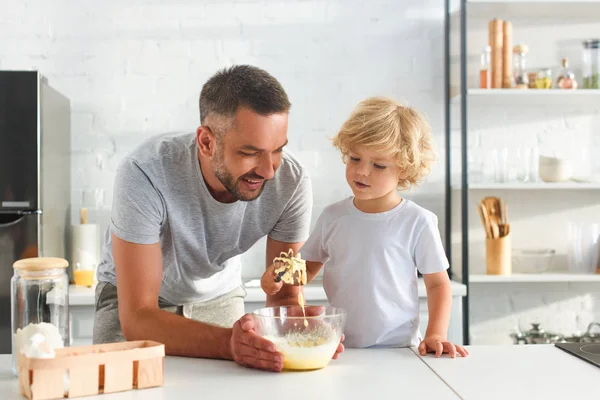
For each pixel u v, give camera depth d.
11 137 2.74
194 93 3.32
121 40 3.29
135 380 1.18
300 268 1.52
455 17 3.27
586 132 3.41
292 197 1.81
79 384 1.12
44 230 2.81
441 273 1.74
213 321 2.03
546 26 3.39
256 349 1.30
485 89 3.06
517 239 3.41
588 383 1.21
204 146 1.53
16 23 3.25
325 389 1.17
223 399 1.11
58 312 1.27
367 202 1.80
